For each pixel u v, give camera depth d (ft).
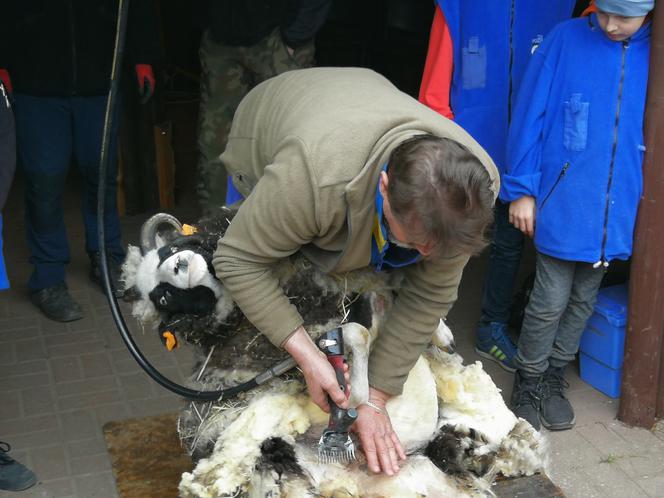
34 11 11.56
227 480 6.26
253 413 6.61
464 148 5.10
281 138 6.10
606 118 9.39
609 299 11.05
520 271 14.87
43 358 11.69
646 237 9.76
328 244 6.09
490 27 10.69
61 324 12.62
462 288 14.17
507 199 10.16
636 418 10.52
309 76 6.80
